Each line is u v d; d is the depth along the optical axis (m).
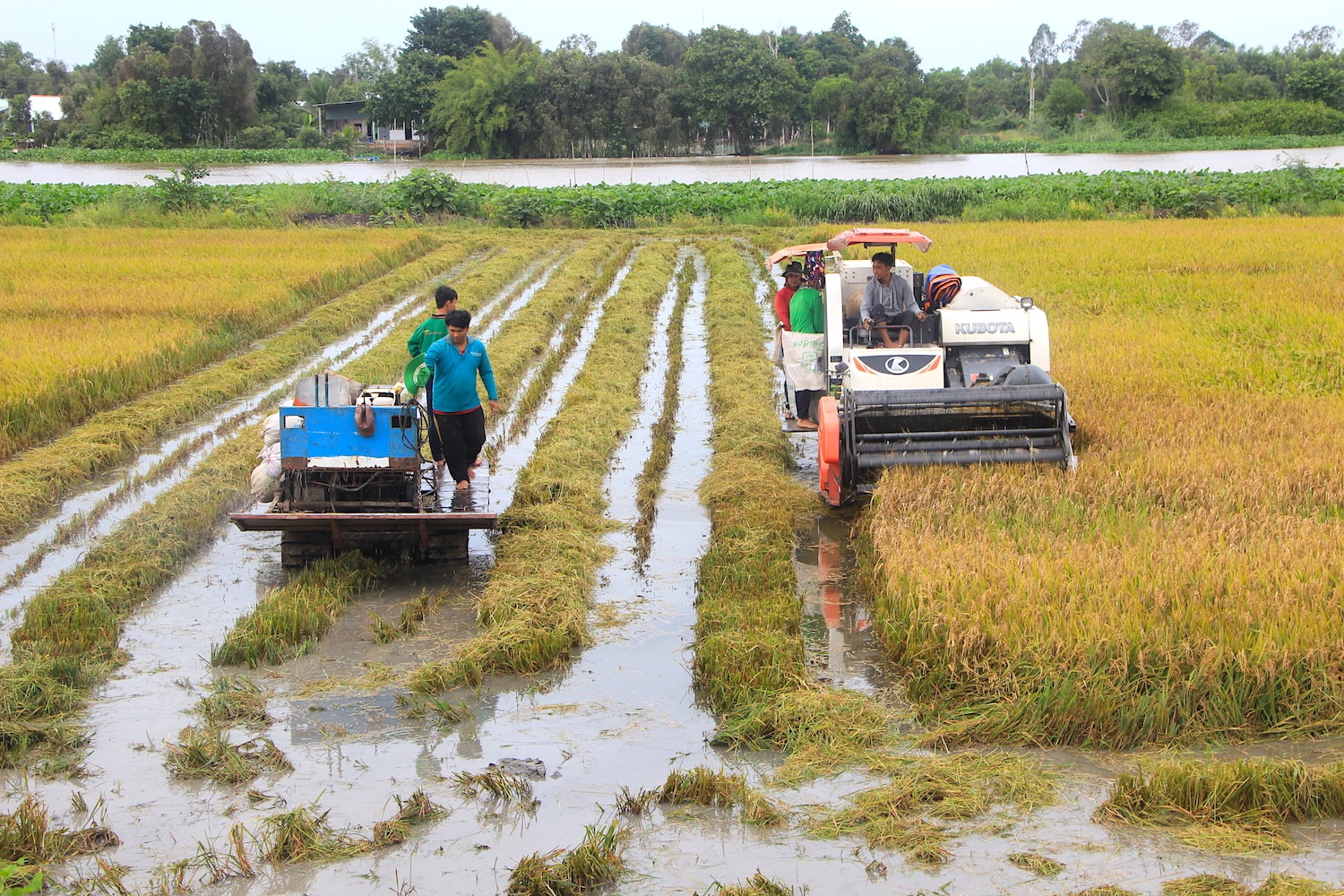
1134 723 6.26
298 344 18.17
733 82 86.19
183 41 97.19
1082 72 102.94
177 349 16.78
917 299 12.07
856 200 38.16
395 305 22.78
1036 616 6.96
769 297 22.78
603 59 86.12
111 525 10.38
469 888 5.11
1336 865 5.16
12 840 5.31
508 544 9.41
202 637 7.93
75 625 7.79
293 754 6.32
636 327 19.28
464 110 85.69
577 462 11.83
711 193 41.59
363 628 8.09
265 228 37.19
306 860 5.30
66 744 6.37
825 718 6.47
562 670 7.38
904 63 90.81
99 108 96.62
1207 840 5.34
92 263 25.41
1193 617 6.81
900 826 5.51
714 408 14.55
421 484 9.75
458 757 6.29
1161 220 35.62
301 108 113.06
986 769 5.98
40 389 13.67
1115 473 9.70
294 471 8.98
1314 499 9.34
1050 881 5.09
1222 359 15.09
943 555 8.01
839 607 8.39
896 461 9.90
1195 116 95.44
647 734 6.54
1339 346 15.76
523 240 33.81
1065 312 19.27
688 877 5.18
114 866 5.23
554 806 5.77
